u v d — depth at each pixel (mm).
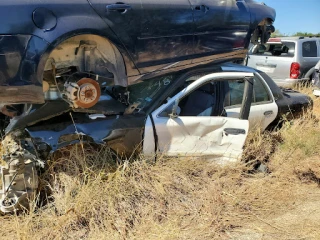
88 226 2945
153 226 2984
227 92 4094
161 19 3445
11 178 2912
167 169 3566
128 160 3508
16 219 2785
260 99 4582
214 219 3158
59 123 3273
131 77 3428
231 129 3857
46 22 2803
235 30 4180
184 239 2912
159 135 3576
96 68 3393
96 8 3037
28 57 2756
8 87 2756
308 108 5270
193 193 3484
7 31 2668
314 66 8586
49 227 2846
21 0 2746
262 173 4094
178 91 3699
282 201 3588
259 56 8922
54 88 3320
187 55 3773
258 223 3229
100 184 3264
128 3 3229
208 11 3834
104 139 3305
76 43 3152
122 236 2844
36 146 3074
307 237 3053
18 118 3287
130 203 3229
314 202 3635
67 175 3234
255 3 4570
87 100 3197
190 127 3682
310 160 4559
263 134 4605
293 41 8375
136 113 3562
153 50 3469
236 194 3561
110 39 3152
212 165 3867
